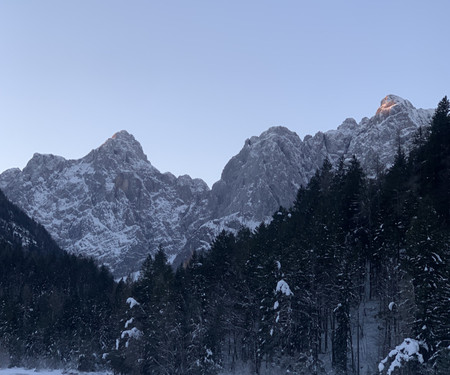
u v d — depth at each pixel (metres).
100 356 90.31
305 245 66.69
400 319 53.09
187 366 64.69
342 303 58.53
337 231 69.38
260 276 65.31
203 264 85.06
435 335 47.69
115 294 109.81
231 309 70.69
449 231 56.94
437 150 83.38
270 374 61.41
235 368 70.56
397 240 63.50
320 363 59.16
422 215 54.97
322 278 62.78
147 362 68.12
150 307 72.19
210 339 67.62
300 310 60.16
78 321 99.75
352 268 62.75
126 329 73.69
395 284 60.84
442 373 42.81
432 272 50.47
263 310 62.81
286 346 62.47
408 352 43.94
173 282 81.62
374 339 63.06
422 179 78.19
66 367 91.25
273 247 72.19
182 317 70.62
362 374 55.84
